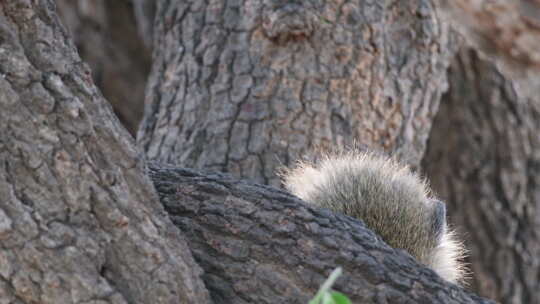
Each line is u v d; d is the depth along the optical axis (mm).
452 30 11320
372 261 5207
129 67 15250
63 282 4539
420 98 9688
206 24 9672
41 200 4633
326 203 7430
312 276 5148
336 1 9438
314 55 9195
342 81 9156
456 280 7664
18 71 4707
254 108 9016
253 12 9414
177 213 5527
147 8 13703
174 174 5766
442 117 13367
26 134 4668
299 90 9062
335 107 9062
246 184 5637
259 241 5309
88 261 4625
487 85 13281
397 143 9359
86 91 4910
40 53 4824
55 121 4742
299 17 9156
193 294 4918
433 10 10336
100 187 4766
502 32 13094
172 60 9789
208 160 8836
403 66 9680
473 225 13203
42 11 4902
